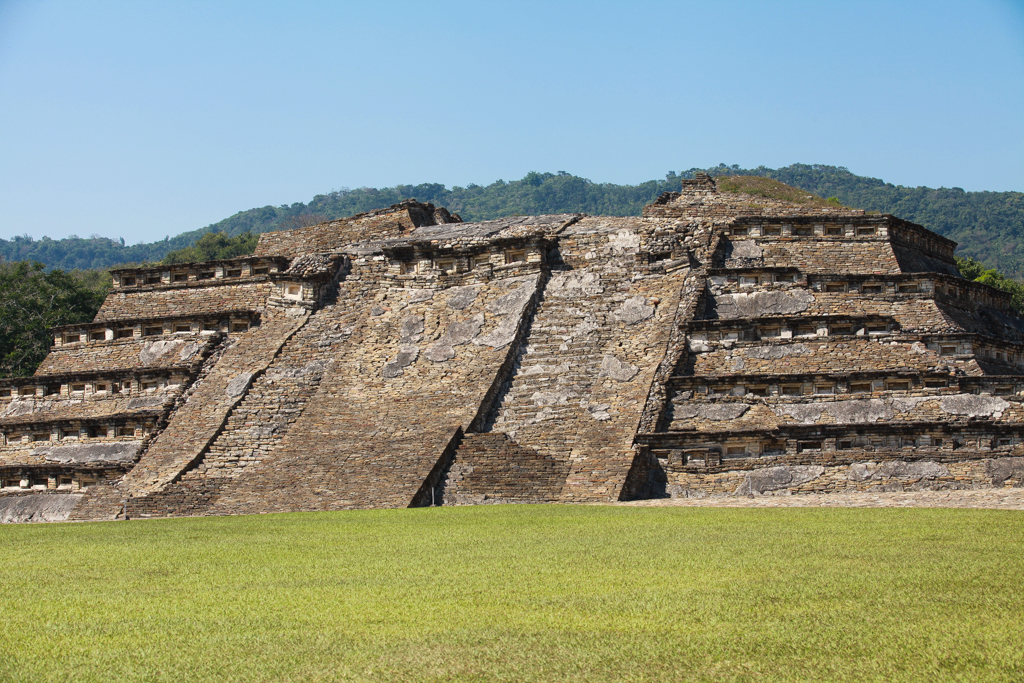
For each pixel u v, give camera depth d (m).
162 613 16.30
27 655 13.94
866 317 41.50
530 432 39.56
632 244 48.28
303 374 46.03
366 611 15.90
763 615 14.73
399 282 50.78
